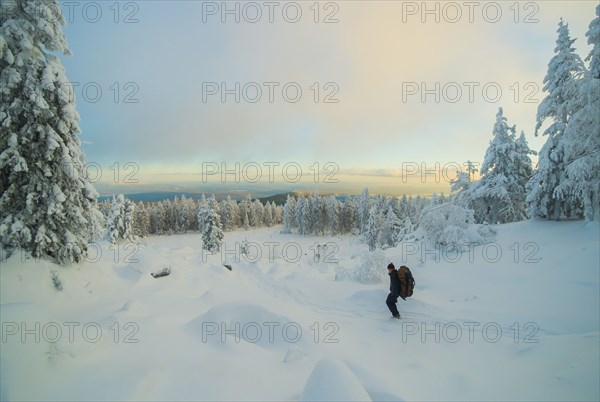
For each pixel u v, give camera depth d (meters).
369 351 6.32
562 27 19.41
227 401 4.01
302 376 5.03
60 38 9.73
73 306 8.47
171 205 92.25
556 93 19.08
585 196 16.66
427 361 5.80
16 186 9.16
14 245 8.95
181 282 12.48
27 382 3.99
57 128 9.77
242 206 98.81
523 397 4.32
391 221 49.47
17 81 8.76
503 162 25.38
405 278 8.62
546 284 10.89
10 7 8.98
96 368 4.54
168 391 4.11
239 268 17.53
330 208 79.62
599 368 4.64
